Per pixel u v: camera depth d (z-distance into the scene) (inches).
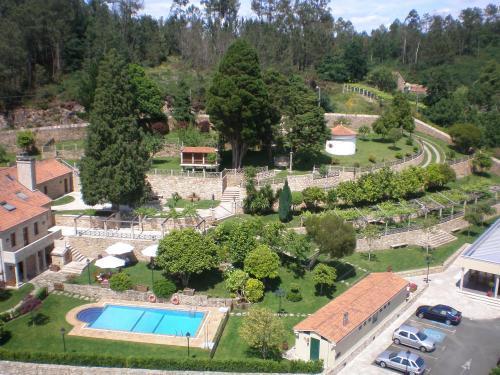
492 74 5590.6
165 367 1496.1
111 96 2377.0
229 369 1485.0
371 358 1598.2
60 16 4411.9
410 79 6643.7
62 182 2856.8
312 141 3024.1
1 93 3868.1
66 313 1841.8
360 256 2369.6
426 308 1876.2
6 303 1882.4
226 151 3432.6
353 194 2640.3
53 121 3823.8
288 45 5782.5
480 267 1993.1
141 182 2429.9
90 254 2245.3
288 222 2519.7
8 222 2011.6
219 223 2401.6
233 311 1867.6
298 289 1971.0
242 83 2800.2
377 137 4062.5
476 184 3088.1
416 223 2650.1
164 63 5497.1
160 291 1915.6
